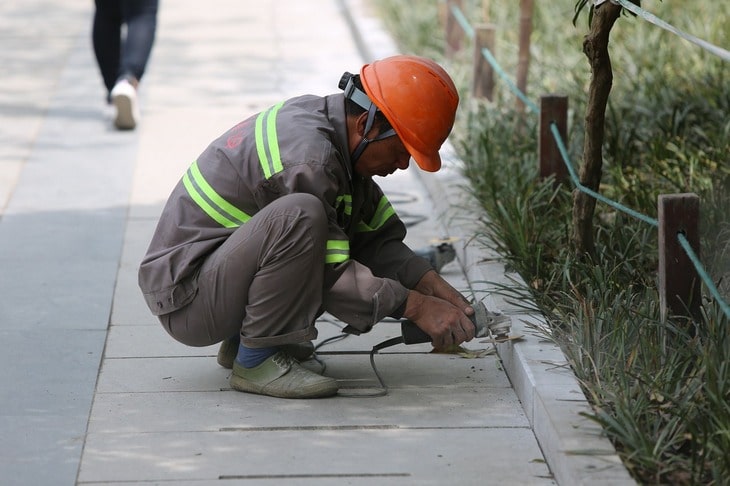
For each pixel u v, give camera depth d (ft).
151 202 30.37
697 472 15.52
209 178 18.62
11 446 17.46
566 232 23.03
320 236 17.93
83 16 57.26
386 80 18.43
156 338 21.80
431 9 49.96
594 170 21.38
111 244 27.17
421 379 20.01
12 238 27.48
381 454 17.19
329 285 18.43
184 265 18.40
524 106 32.37
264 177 18.17
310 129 18.17
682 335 17.89
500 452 17.30
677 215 17.74
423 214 29.71
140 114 39.06
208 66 46.52
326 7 60.13
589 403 17.29
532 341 19.66
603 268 21.13
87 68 45.83
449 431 17.99
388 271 19.95
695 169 26.32
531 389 18.13
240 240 18.07
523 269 22.44
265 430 17.97
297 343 18.78
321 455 17.15
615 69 35.47
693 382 16.89
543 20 43.55
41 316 22.79
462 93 37.37
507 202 25.09
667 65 35.53
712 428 15.96
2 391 19.38
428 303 18.85
